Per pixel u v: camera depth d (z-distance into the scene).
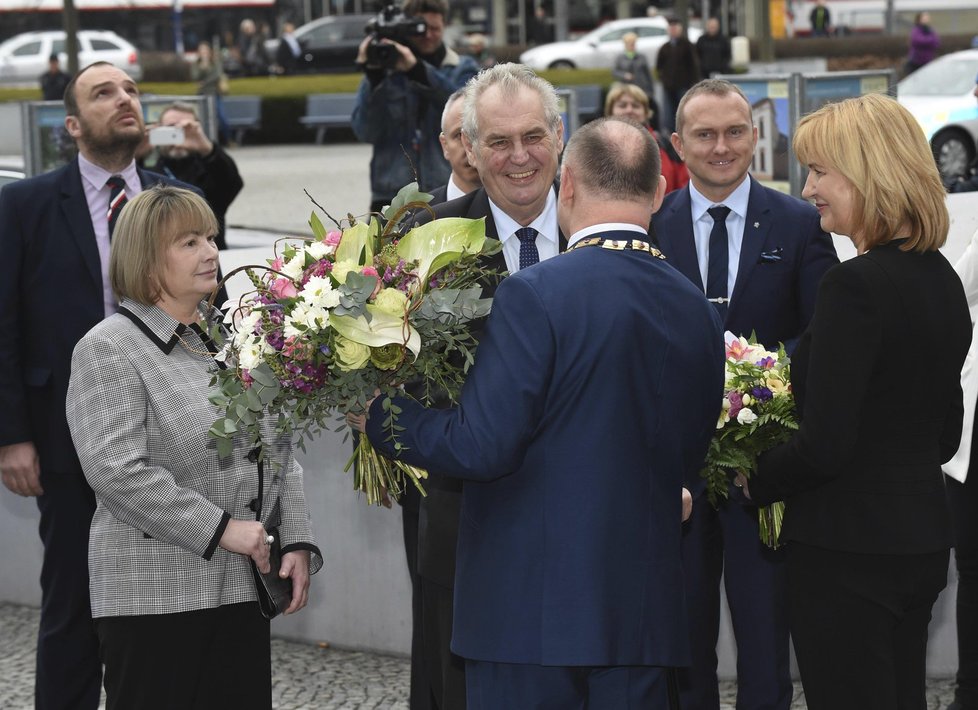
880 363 3.41
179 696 3.86
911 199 3.46
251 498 3.93
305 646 6.08
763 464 3.71
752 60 32.81
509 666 3.25
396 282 3.28
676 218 4.83
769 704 4.68
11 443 4.84
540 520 3.21
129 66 34.56
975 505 4.66
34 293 4.89
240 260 6.38
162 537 3.73
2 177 8.05
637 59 23.22
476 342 3.41
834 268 3.46
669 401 3.28
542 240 4.12
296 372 3.24
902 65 33.50
